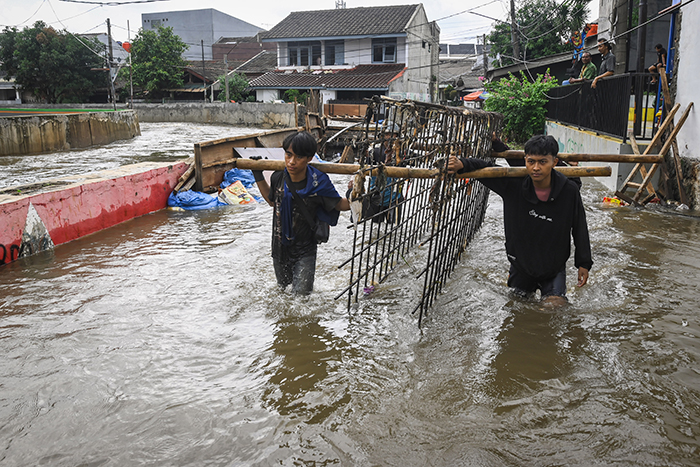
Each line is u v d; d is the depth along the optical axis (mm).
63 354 3203
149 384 2852
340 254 5438
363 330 3557
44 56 37500
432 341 3365
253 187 9625
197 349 3275
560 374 2900
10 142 15703
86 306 3994
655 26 12266
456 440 2328
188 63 42125
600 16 17625
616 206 7883
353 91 33906
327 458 2230
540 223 3625
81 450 2291
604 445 2275
